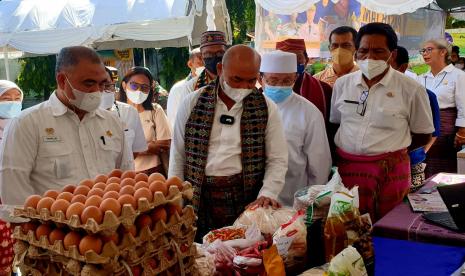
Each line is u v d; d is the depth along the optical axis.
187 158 2.43
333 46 3.59
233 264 1.70
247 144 2.33
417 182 3.27
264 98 2.39
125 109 3.37
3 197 1.98
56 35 6.82
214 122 2.37
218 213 2.39
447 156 4.82
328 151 2.80
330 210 1.80
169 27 6.40
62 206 1.36
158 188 1.47
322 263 1.83
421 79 5.02
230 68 2.26
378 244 2.00
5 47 7.30
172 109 3.94
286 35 5.18
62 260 1.36
